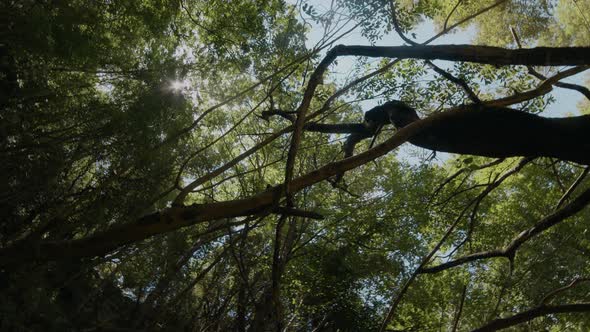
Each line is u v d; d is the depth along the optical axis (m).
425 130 4.52
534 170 12.05
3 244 8.25
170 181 9.55
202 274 11.98
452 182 10.71
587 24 11.53
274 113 5.33
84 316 10.80
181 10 11.04
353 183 14.45
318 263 13.42
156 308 12.26
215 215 3.55
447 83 8.55
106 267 13.64
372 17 6.66
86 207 8.47
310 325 15.47
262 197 3.67
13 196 7.91
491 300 13.80
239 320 12.16
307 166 12.98
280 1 10.00
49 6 7.65
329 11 5.69
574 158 4.35
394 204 13.18
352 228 13.57
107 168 9.12
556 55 3.83
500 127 4.28
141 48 10.99
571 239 12.96
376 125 5.02
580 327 12.83
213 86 10.91
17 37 7.22
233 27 10.44
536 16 13.95
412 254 13.91
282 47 9.86
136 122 8.23
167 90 9.05
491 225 13.12
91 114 8.64
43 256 3.41
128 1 9.37
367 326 13.64
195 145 11.01
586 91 5.21
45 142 8.05
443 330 14.98
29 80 8.13
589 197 4.81
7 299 7.71
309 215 3.88
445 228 11.91
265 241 14.20
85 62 8.71
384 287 14.12
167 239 10.60
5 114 7.70
